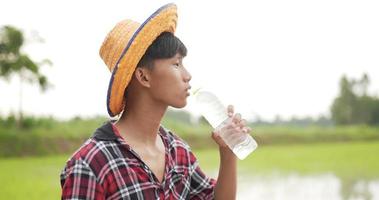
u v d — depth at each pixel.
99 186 1.65
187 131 31.36
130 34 1.74
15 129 28.00
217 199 1.92
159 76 1.72
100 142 1.70
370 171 16.41
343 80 48.16
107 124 1.74
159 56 1.71
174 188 1.80
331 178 14.73
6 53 26.86
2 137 25.95
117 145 1.70
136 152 1.74
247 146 1.86
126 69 1.67
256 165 19.38
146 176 1.70
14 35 26.47
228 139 1.84
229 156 1.88
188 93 1.77
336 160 20.98
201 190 1.93
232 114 1.87
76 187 1.64
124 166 1.68
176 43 1.73
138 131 1.77
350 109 47.88
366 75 47.50
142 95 1.75
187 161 1.90
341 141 37.56
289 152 26.50
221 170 1.91
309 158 22.25
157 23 1.67
